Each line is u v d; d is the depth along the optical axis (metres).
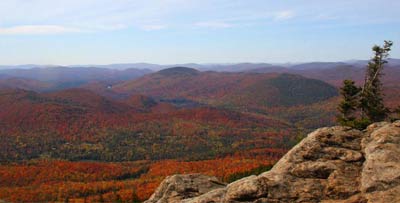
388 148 19.38
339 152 21.02
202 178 25.48
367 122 41.97
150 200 24.81
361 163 20.14
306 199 18.55
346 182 18.91
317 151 21.39
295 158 21.42
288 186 19.45
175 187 24.16
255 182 19.73
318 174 20.12
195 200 20.38
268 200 18.81
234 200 19.38
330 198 18.39
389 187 17.31
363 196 17.75
